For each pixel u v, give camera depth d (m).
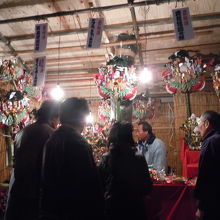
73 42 5.18
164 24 4.46
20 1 3.90
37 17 3.90
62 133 1.99
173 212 3.05
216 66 3.75
